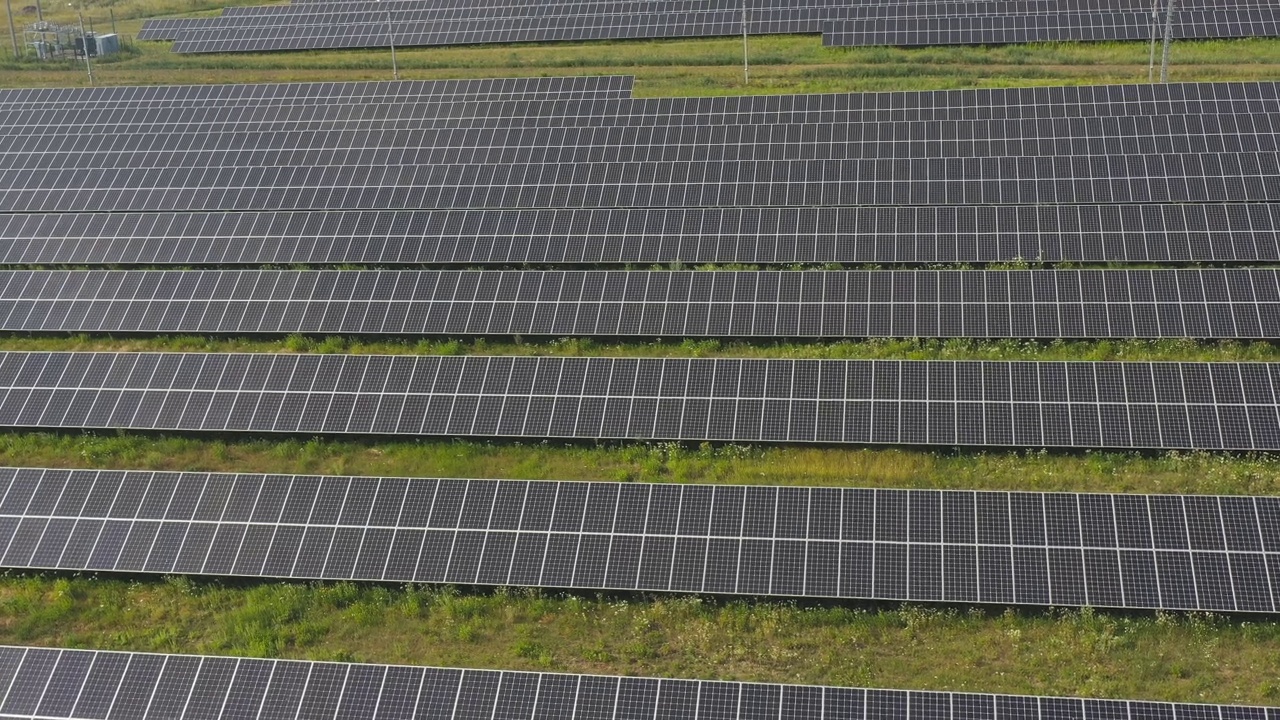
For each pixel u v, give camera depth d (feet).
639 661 88.43
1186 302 119.65
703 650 88.74
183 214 157.48
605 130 176.55
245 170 175.94
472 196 164.14
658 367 113.39
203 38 275.80
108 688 84.23
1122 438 103.71
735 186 159.84
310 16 284.00
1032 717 76.84
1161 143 163.63
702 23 255.91
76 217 159.94
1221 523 88.53
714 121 187.32
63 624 95.55
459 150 178.70
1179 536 88.33
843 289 125.59
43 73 264.72
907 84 213.87
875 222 139.95
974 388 108.17
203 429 114.93
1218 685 82.48
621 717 79.66
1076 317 120.16
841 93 189.37
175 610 95.81
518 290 130.93
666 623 90.84
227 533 98.17
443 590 94.17
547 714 80.43
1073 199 149.79
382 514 97.60
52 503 101.14
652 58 240.12
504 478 107.14
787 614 89.86
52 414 117.19
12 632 94.99
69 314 135.85
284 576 95.66
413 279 133.90
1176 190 148.46
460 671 82.89
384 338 130.31
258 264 148.56
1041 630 87.04
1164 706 76.23
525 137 179.11
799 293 126.00
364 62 256.32
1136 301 120.26
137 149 190.49
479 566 94.17
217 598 96.12
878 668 86.07
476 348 127.44
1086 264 133.80
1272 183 147.02
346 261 146.10
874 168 158.40
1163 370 106.42
